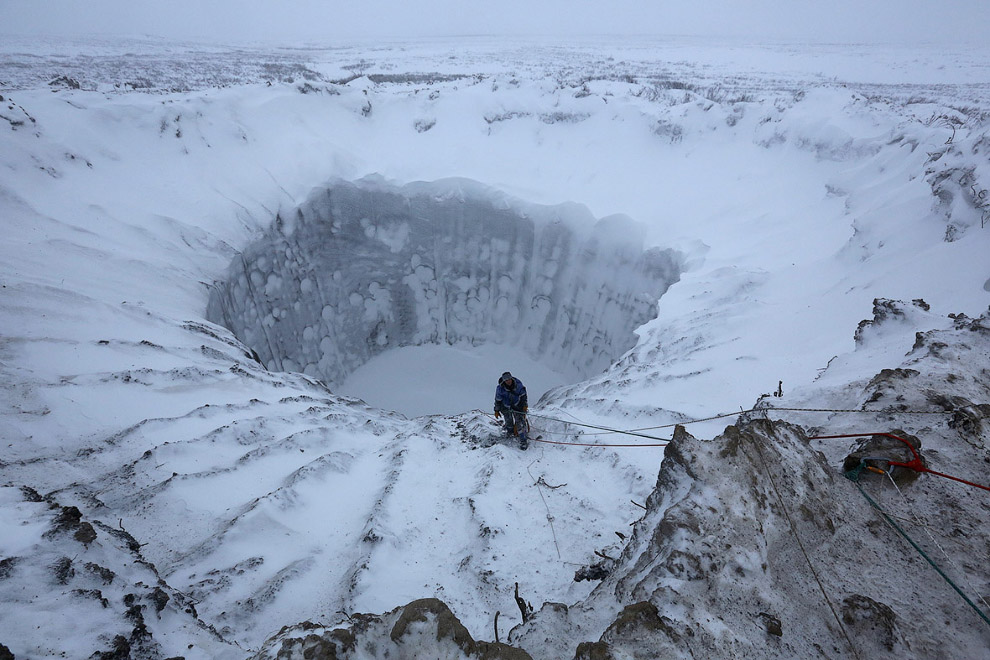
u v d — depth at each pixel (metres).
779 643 2.47
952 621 2.60
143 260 13.02
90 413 7.11
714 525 2.90
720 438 3.39
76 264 11.63
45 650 2.77
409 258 22.16
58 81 18.56
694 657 2.31
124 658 2.91
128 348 9.03
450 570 4.89
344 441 7.82
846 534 3.08
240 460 6.67
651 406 8.04
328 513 5.91
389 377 22.30
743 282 13.43
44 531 3.63
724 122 21.11
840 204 15.53
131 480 5.95
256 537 5.35
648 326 13.54
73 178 14.24
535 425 7.93
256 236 17.23
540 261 21.67
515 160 22.52
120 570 3.79
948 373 4.63
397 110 23.98
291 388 10.15
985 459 3.57
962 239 9.94
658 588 2.63
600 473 6.45
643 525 3.43
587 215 20.36
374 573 4.77
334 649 2.43
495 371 22.55
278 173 19.27
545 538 5.19
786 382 8.12
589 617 2.90
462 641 2.49
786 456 3.40
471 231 22.03
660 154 21.56
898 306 6.88
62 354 8.31
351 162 21.27
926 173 12.71
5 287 9.24
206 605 4.45
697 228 18.06
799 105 20.36
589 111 23.41
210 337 10.99
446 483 6.49
